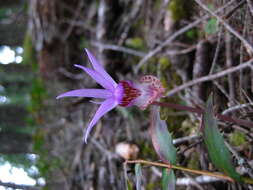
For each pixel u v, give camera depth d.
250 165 0.12
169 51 0.18
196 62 0.16
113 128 0.21
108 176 0.20
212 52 0.16
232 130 0.14
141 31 0.21
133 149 0.19
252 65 0.13
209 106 0.09
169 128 0.17
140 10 0.21
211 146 0.10
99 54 0.23
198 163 0.14
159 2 0.20
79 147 0.23
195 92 0.16
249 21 0.13
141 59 0.21
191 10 0.18
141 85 0.11
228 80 0.15
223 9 0.15
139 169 0.12
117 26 0.23
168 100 0.17
